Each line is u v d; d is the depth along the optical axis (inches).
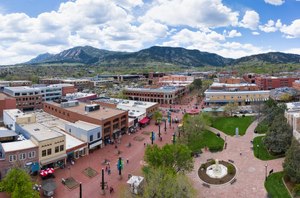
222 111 6028.5
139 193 2415.1
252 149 3841.0
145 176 2471.7
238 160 3459.6
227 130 4813.0
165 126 5093.5
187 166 2765.7
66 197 2628.0
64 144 3442.4
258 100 7194.9
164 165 2529.5
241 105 7391.7
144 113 5757.9
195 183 2874.0
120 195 2576.3
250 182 2859.3
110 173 3189.0
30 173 3061.0
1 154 3107.8
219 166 3154.5
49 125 4566.9
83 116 4471.0
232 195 2605.8
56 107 5324.8
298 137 3353.8
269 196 2541.8
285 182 2792.8
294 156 2758.4
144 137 4670.3
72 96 7583.7
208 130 4874.5
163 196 2073.1
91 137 3897.6
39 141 3161.9
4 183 2443.4
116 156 3752.5
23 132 3799.2
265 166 3166.8
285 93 7534.5
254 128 4918.8
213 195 2613.2
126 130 4894.2
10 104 5841.5
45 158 3248.0
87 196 2655.0
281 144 3503.9
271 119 4633.4
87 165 3422.7
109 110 4945.9
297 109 4525.1
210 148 3841.0
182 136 4197.8
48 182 2778.1
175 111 6978.4
